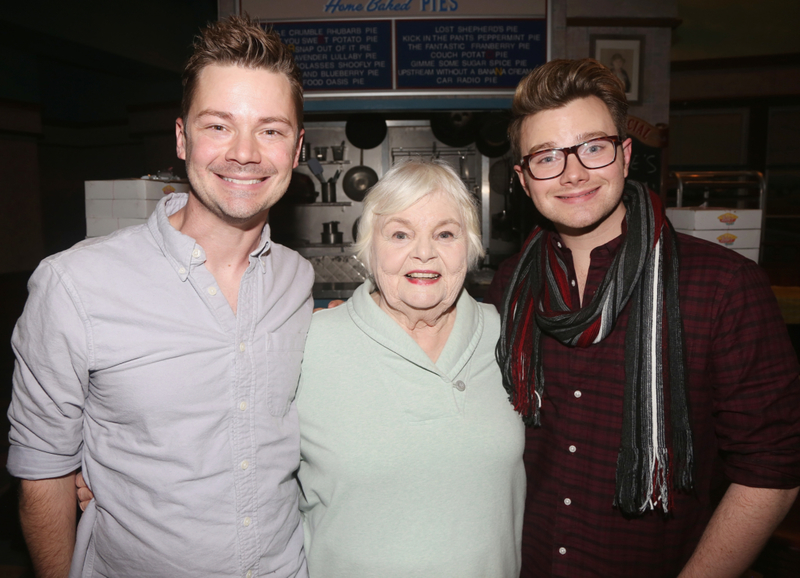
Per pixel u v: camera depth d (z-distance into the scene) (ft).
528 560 4.04
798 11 17.98
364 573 3.44
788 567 5.98
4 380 14.08
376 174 14.57
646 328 3.58
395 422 3.52
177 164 21.20
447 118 13.47
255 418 3.34
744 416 3.37
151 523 3.17
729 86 19.25
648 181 12.12
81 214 26.68
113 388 3.11
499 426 3.71
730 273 3.47
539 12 10.71
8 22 14.02
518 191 13.69
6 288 17.54
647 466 3.43
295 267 3.94
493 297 4.92
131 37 17.47
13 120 17.97
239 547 3.25
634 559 3.63
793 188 18.86
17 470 3.26
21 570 6.80
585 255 4.03
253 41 3.09
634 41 11.79
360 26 10.77
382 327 3.71
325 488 3.55
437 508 3.48
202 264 3.28
